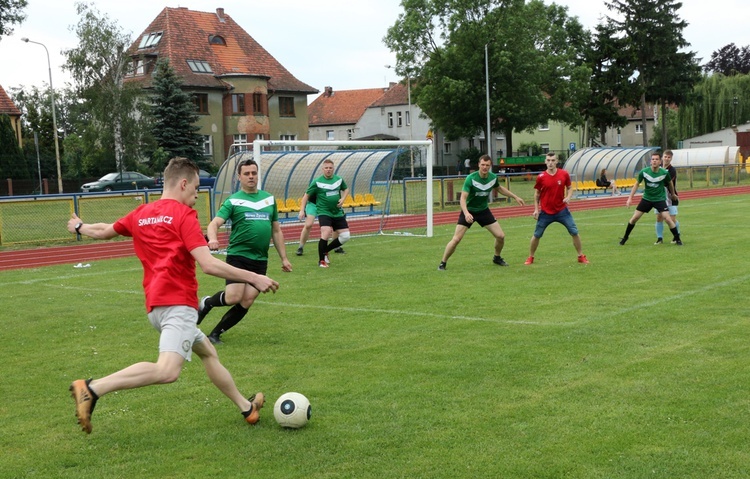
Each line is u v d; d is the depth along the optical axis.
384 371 6.95
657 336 7.94
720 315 8.91
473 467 4.73
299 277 13.12
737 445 4.96
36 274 15.06
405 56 61.12
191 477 4.72
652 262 13.56
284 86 60.03
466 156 68.69
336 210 14.63
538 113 61.16
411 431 5.37
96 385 4.70
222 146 56.97
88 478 4.75
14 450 5.26
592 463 4.74
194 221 5.09
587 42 70.00
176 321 5.05
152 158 48.59
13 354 8.06
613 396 6.00
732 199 32.38
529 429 5.34
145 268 5.21
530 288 11.23
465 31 58.56
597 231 19.97
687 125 71.75
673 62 68.81
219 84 55.91
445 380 6.58
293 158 22.02
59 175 45.12
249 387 6.57
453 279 12.38
